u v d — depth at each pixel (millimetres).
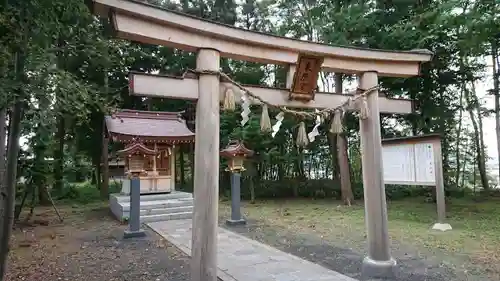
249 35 3779
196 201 3428
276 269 5000
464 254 5520
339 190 14422
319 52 4316
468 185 15492
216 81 3537
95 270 5113
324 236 7199
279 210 11211
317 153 16531
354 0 11516
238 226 8617
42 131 3471
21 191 10031
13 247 6555
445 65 11133
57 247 6613
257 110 12664
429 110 11523
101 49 4371
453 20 8672
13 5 2986
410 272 4680
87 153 16516
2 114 3994
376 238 4551
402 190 14031
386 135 13625
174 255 5988
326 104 4473
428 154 7672
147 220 9523
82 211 11383
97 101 4031
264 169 16359
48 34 3529
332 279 4496
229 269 5035
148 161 11992
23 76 2957
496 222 8078
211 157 3447
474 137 15211
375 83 4730
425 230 7426
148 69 15195
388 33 10727
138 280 4637
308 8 13984
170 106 17172
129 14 3102
